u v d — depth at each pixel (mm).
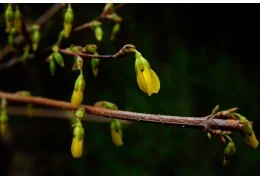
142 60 347
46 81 622
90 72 630
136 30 643
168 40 654
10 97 441
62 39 435
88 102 623
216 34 671
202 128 349
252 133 346
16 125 599
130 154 602
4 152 585
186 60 647
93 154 604
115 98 626
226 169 598
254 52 668
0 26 557
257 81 651
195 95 632
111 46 630
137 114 365
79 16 605
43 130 609
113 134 399
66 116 545
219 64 654
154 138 608
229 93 636
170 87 629
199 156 603
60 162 602
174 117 356
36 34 432
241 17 671
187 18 666
